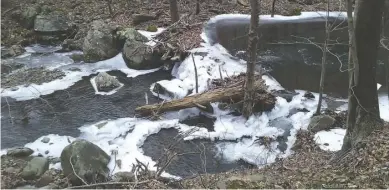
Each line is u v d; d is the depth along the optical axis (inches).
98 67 589.9
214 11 754.8
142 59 577.3
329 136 388.2
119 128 424.5
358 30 291.1
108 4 705.6
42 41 666.2
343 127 407.2
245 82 442.6
